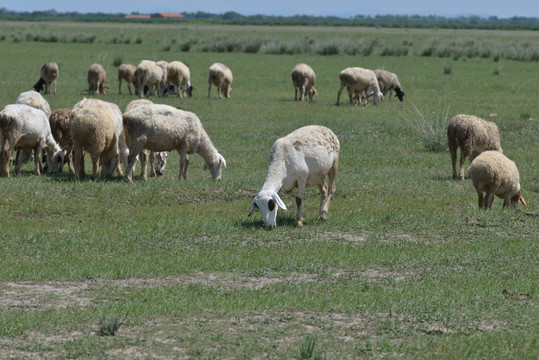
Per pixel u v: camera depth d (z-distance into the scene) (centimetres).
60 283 1005
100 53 6456
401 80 4597
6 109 1722
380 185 1750
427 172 1970
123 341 778
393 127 2669
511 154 2236
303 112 3081
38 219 1363
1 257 1115
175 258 1132
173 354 748
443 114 3031
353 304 927
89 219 1380
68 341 771
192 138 1739
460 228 1359
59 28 13300
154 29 13775
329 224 1373
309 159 1327
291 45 7112
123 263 1095
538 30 19362
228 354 752
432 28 19600
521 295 994
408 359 754
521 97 3762
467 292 991
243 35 10650
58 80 4175
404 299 955
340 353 762
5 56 5806
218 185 1652
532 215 1452
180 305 902
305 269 1100
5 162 1742
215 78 3528
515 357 768
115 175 1864
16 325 809
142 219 1378
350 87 3388
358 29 16762
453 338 819
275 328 836
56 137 1900
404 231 1343
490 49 7156
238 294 956
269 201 1284
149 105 1686
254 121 2820
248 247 1209
